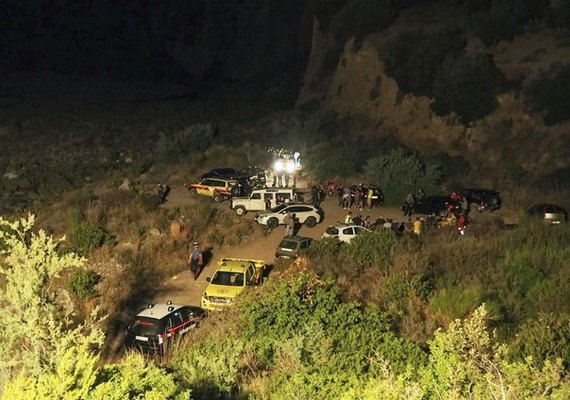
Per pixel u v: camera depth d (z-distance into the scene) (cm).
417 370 1476
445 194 5250
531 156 5484
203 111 10012
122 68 13800
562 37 6312
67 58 13675
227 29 13500
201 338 2217
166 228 4200
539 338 1800
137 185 5472
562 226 3591
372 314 2053
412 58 6494
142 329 2395
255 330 2034
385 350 1742
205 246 3969
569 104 5456
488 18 6506
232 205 4638
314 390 1380
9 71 13088
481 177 5484
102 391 1064
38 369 1369
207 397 1468
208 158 6550
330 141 6675
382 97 6825
